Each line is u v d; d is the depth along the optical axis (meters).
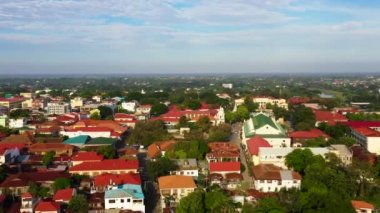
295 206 112.12
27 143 198.00
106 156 170.50
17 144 190.62
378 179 141.12
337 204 108.94
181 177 133.50
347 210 108.12
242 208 116.31
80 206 114.94
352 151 174.75
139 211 117.38
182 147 175.75
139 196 120.62
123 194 119.50
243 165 163.00
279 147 170.12
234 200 123.44
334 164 150.75
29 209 113.00
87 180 141.38
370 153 180.25
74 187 135.75
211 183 140.12
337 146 175.50
